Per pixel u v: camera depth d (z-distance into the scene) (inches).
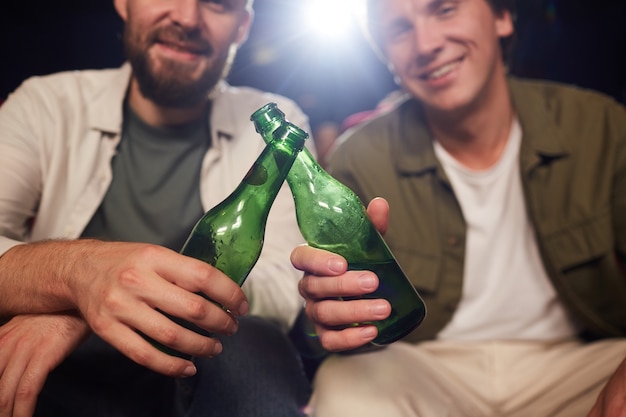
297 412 38.8
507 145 57.0
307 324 49.6
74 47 210.1
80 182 51.9
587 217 54.7
